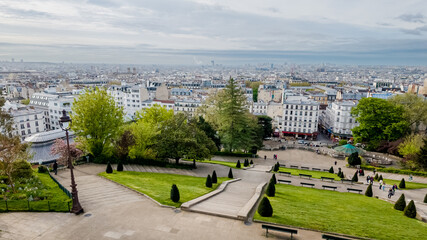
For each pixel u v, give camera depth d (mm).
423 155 57688
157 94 153000
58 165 48656
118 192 32188
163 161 57188
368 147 86500
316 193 38188
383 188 44125
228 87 72938
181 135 55531
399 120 81312
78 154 50156
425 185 49250
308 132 121375
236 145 75812
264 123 105312
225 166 60844
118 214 25203
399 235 23141
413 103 87562
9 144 30078
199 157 54594
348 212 29031
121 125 55094
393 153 77875
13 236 21047
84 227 22688
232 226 23203
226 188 37625
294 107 120750
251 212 26391
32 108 117062
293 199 32812
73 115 50875
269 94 169125
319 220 25219
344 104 115000
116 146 53594
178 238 21141
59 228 22484
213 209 26453
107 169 42781
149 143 53750
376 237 22328
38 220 23750
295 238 21422
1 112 39688
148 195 30484
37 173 41344
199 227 22922
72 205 25812
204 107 98438
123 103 147750
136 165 53219
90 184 35844
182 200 29031
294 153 87312
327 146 101312
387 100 93062
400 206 31984
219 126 79500
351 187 45688
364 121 84438
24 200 27297
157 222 23703
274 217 25016
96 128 50594
